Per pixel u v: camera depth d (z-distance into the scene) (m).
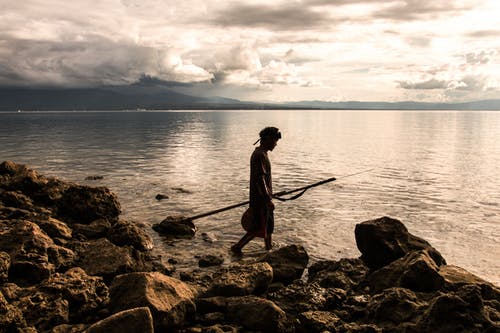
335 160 29.50
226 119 157.12
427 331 4.75
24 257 6.41
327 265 7.97
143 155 31.64
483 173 22.75
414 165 26.55
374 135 61.88
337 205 14.30
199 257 8.95
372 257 7.50
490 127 92.00
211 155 31.81
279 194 9.33
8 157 30.06
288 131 74.25
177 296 5.44
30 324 4.88
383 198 15.60
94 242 7.92
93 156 30.84
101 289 5.62
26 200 11.51
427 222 12.24
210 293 6.13
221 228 11.22
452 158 30.66
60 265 6.77
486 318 4.80
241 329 5.27
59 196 12.45
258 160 8.94
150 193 16.17
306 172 23.44
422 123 121.44
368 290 6.56
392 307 5.39
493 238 10.69
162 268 7.86
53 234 8.53
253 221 9.14
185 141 47.09
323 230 11.20
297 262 7.92
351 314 5.73
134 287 5.50
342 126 98.50
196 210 13.37
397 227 7.68
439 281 6.02
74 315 5.22
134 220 11.97
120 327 4.51
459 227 11.73
